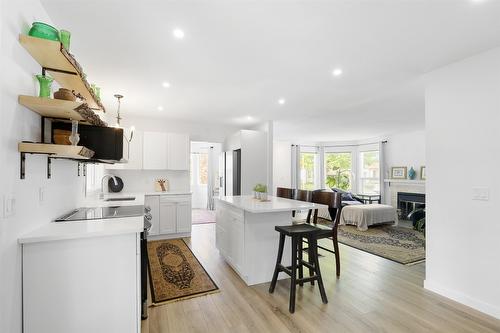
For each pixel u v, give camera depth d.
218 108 4.40
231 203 3.06
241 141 5.19
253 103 4.08
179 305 2.39
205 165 8.69
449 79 2.58
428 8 1.72
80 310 1.56
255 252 2.86
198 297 2.54
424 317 2.21
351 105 4.20
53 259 1.51
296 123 5.73
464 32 2.00
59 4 1.69
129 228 1.67
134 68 2.71
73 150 1.55
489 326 2.08
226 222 3.46
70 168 2.41
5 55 1.27
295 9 1.75
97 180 4.22
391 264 3.48
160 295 2.57
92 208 2.63
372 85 3.23
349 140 8.69
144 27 1.97
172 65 2.65
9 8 1.30
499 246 2.19
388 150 7.52
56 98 1.64
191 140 5.67
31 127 1.61
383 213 5.86
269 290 2.67
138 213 2.30
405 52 2.34
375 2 1.67
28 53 1.52
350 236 4.99
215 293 2.63
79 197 2.76
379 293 2.64
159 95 3.65
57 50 1.49
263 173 5.36
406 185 6.92
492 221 2.24
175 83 3.16
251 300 2.49
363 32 2.03
